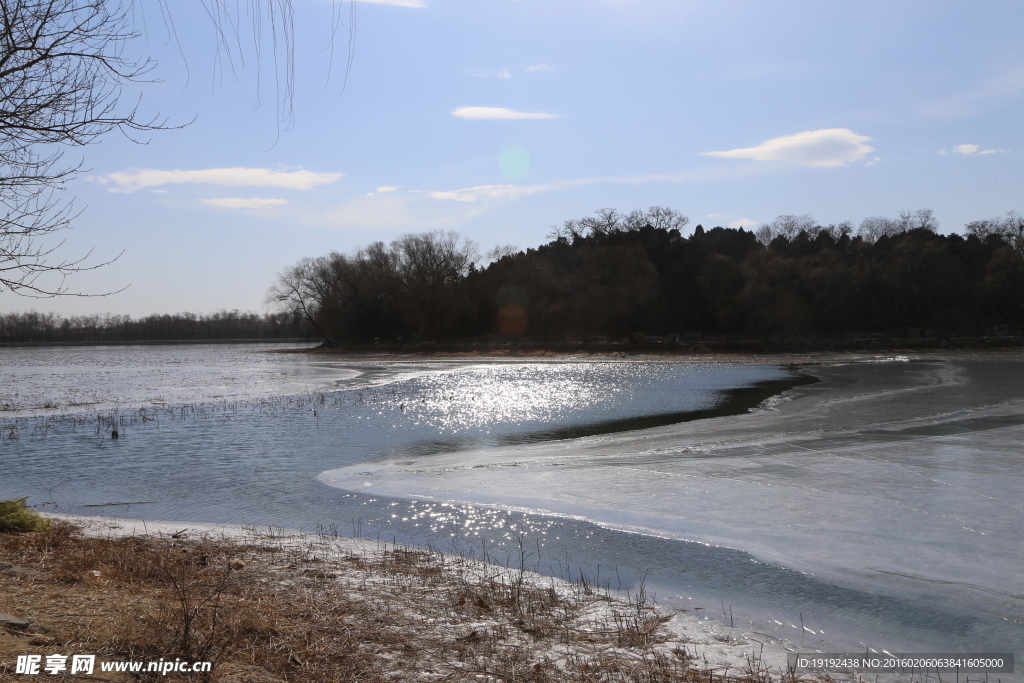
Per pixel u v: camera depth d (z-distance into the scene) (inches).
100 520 486.0
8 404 1357.0
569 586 336.2
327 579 332.5
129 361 3449.8
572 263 4042.8
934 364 2277.3
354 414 1162.0
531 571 363.3
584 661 237.6
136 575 317.4
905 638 272.1
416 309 3959.2
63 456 780.6
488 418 1091.9
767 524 444.1
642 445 784.9
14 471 694.5
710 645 261.6
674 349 3326.8
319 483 617.6
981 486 532.7
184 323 7721.5
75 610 246.5
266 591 306.0
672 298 3789.4
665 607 306.5
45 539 386.0
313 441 872.3
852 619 292.0
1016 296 3331.7
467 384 1795.0
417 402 1350.9
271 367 2795.3
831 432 827.4
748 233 4736.7
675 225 4114.2
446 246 4195.4
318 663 222.7
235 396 1497.3
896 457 654.5
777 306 3265.3
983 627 281.6
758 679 229.1
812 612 300.0
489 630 265.4
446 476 630.5
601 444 805.2
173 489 601.6
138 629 230.7
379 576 341.4
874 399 1198.9
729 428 902.4
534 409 1208.2
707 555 385.7
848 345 3198.8
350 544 414.3
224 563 359.3
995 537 406.0
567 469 645.9
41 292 267.6
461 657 235.3
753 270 3474.4
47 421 1097.4
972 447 700.7
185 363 3196.4
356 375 2223.2
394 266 4343.0
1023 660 251.4
